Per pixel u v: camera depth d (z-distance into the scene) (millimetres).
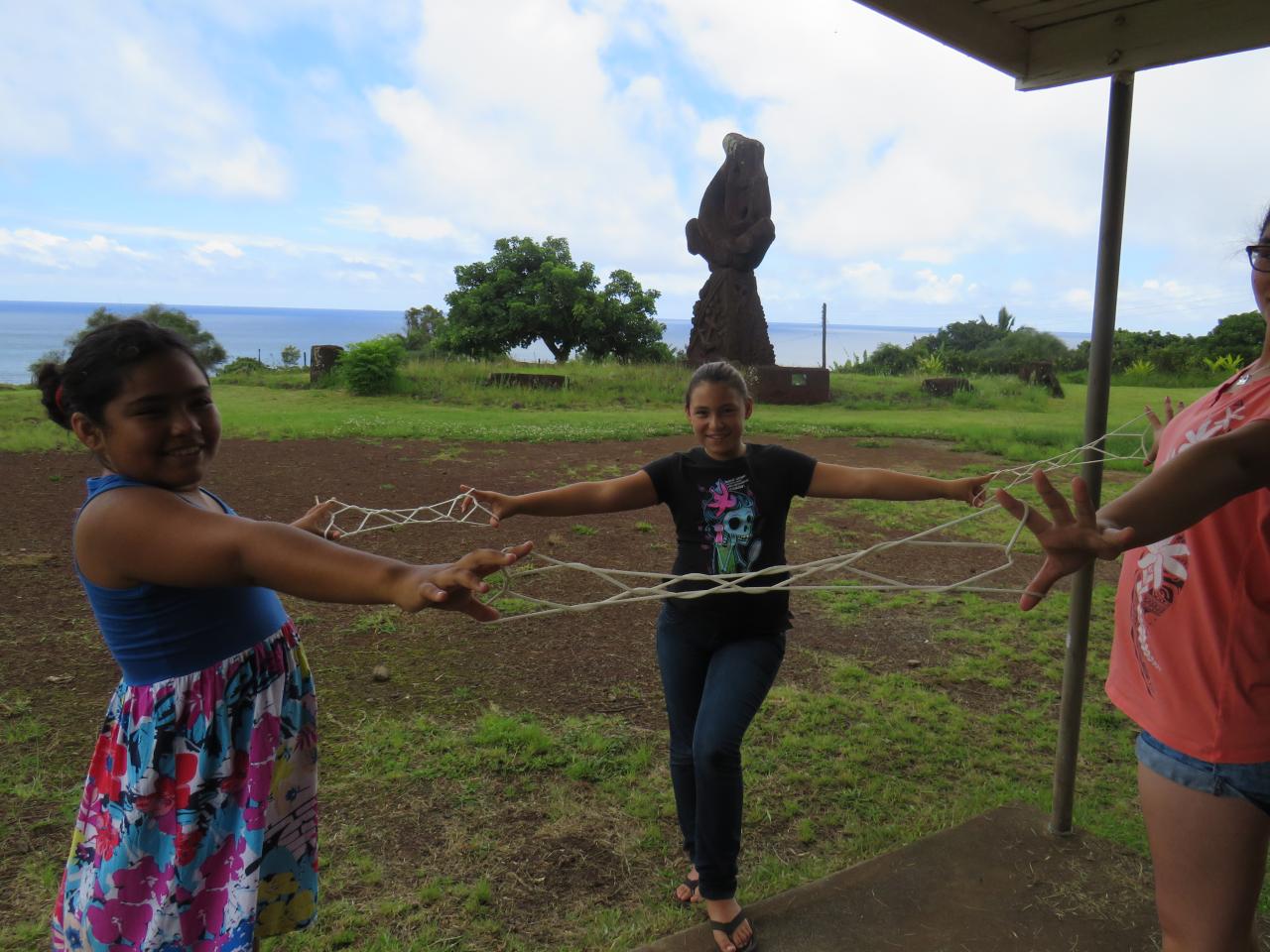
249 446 11234
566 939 2625
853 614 5727
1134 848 3078
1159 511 1441
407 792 3422
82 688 4191
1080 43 3100
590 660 4805
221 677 1670
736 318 21016
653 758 3746
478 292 31188
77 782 3379
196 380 1644
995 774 3691
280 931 1814
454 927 2664
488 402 18094
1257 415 1761
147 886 1663
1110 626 5617
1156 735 1868
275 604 1820
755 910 2713
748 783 3562
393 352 19031
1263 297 1872
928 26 2953
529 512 2721
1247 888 1801
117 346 1559
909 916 2684
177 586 1585
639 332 30766
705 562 2627
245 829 1680
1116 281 2980
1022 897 2775
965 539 7832
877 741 3932
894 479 2729
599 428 13969
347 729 3912
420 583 1441
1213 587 1767
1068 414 19828
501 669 4645
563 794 3438
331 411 15930
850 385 22562
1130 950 2543
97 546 1577
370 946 2572
